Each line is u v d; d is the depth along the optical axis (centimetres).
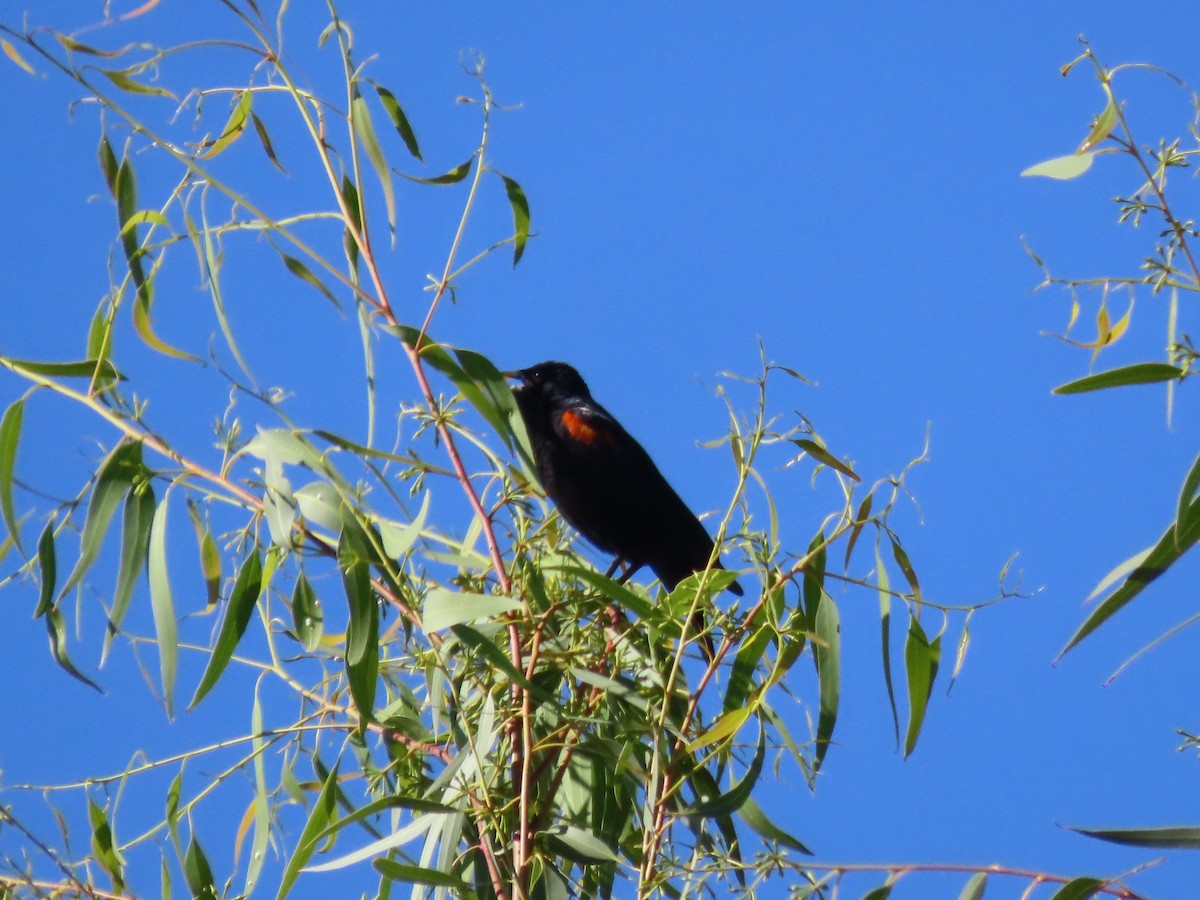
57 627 917
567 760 846
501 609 784
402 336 858
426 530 920
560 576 934
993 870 787
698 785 895
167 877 914
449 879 772
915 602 898
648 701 832
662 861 793
